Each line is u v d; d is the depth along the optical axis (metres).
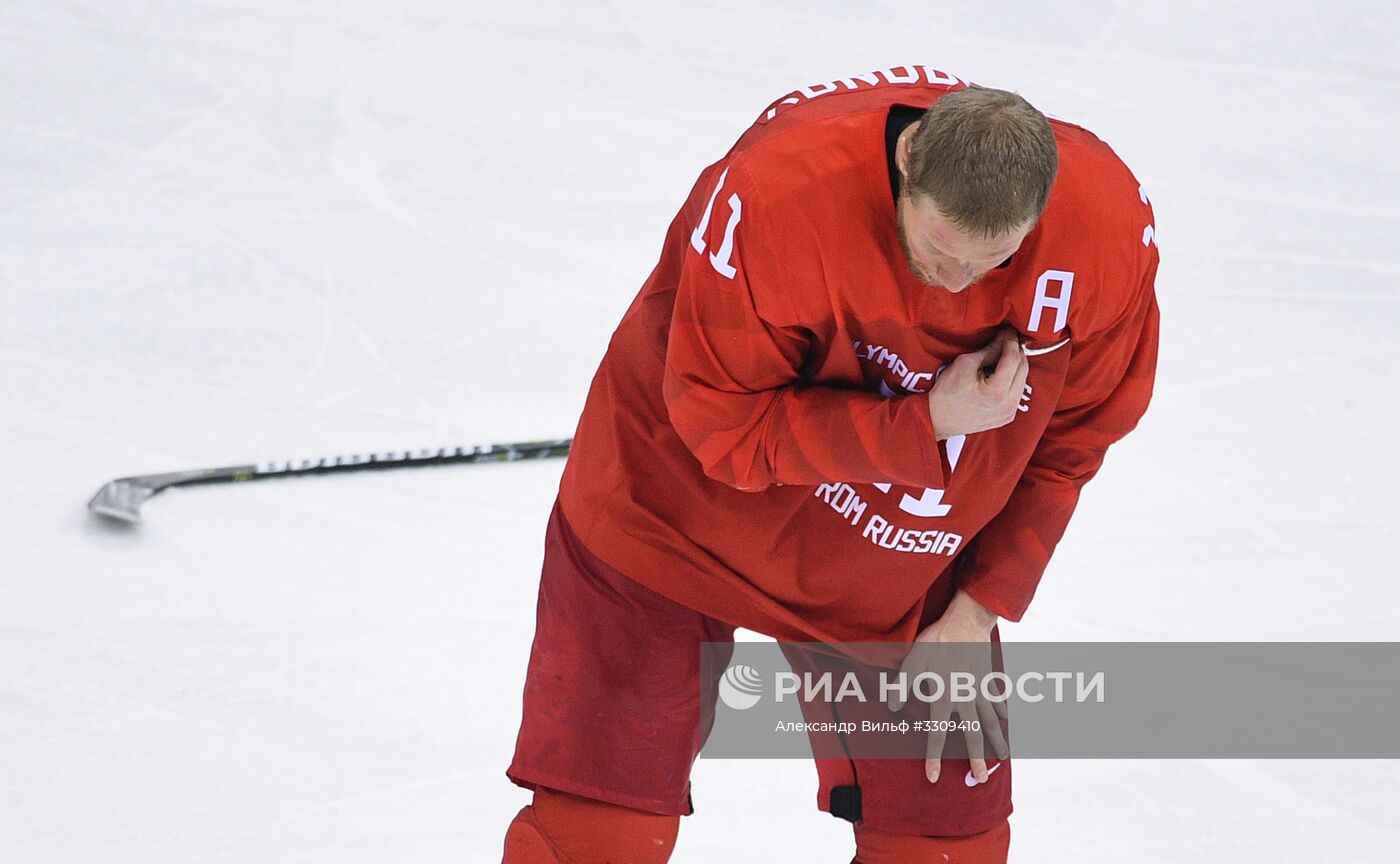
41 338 16.84
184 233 18.44
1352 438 16.83
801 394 9.09
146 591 14.13
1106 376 9.42
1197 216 19.88
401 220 18.88
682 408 9.16
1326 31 23.23
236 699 13.27
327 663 13.63
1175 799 12.99
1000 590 10.49
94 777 12.57
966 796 10.55
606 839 10.53
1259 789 13.10
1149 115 21.45
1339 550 15.48
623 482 10.18
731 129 20.69
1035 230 8.39
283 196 19.09
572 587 10.64
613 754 10.50
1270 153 21.00
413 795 12.66
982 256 7.72
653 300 10.02
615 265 18.47
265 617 13.98
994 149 7.45
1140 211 8.77
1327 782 13.19
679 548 10.21
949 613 10.66
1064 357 9.00
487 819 12.53
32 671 13.34
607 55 21.77
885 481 9.16
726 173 8.71
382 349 17.06
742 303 8.67
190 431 15.85
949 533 9.95
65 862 11.96
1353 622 14.73
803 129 8.55
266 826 12.33
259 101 20.53
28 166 19.16
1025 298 8.50
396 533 14.90
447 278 18.06
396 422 16.11
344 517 15.02
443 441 15.93
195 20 21.73
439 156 19.91
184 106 20.36
